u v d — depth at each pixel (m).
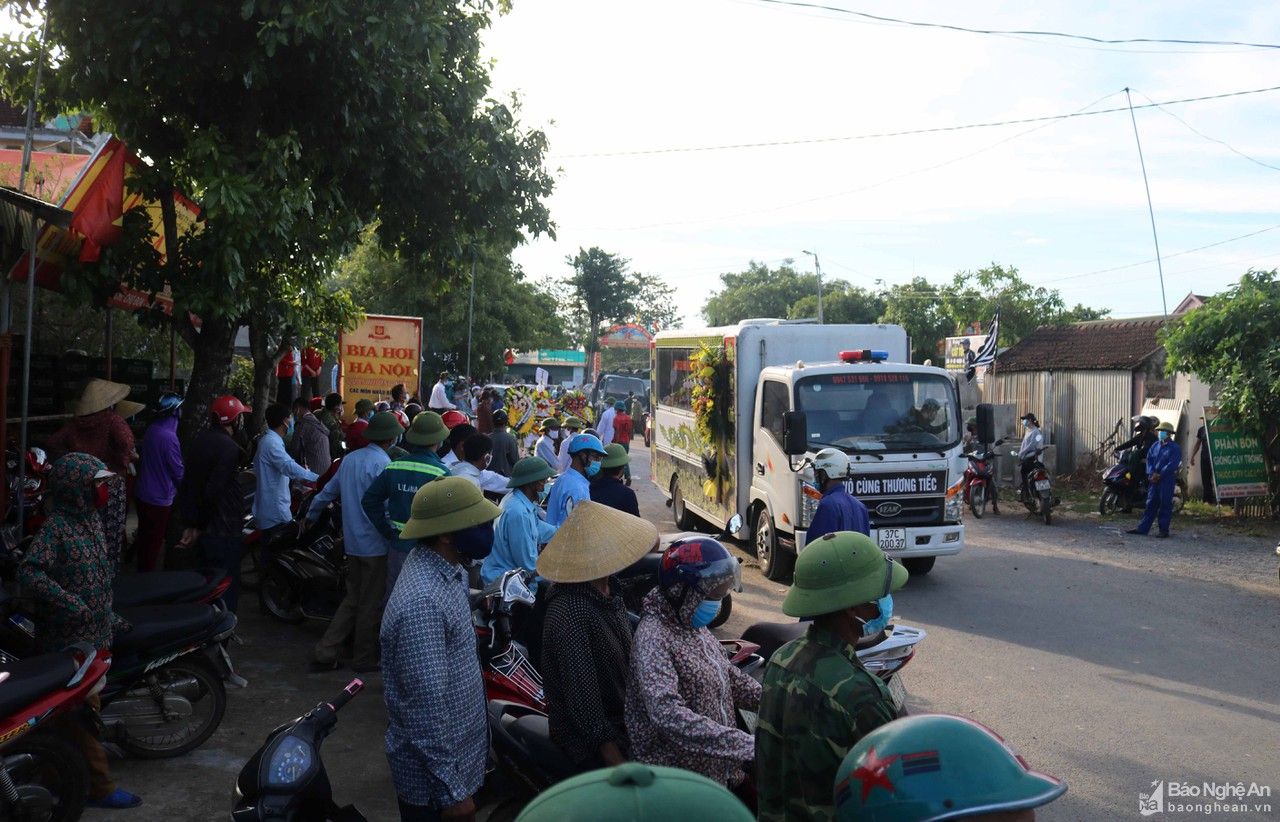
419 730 3.70
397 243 11.59
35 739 4.66
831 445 11.20
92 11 8.37
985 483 17.38
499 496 8.42
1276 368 15.77
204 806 5.27
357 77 9.29
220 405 8.02
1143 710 7.00
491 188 10.83
